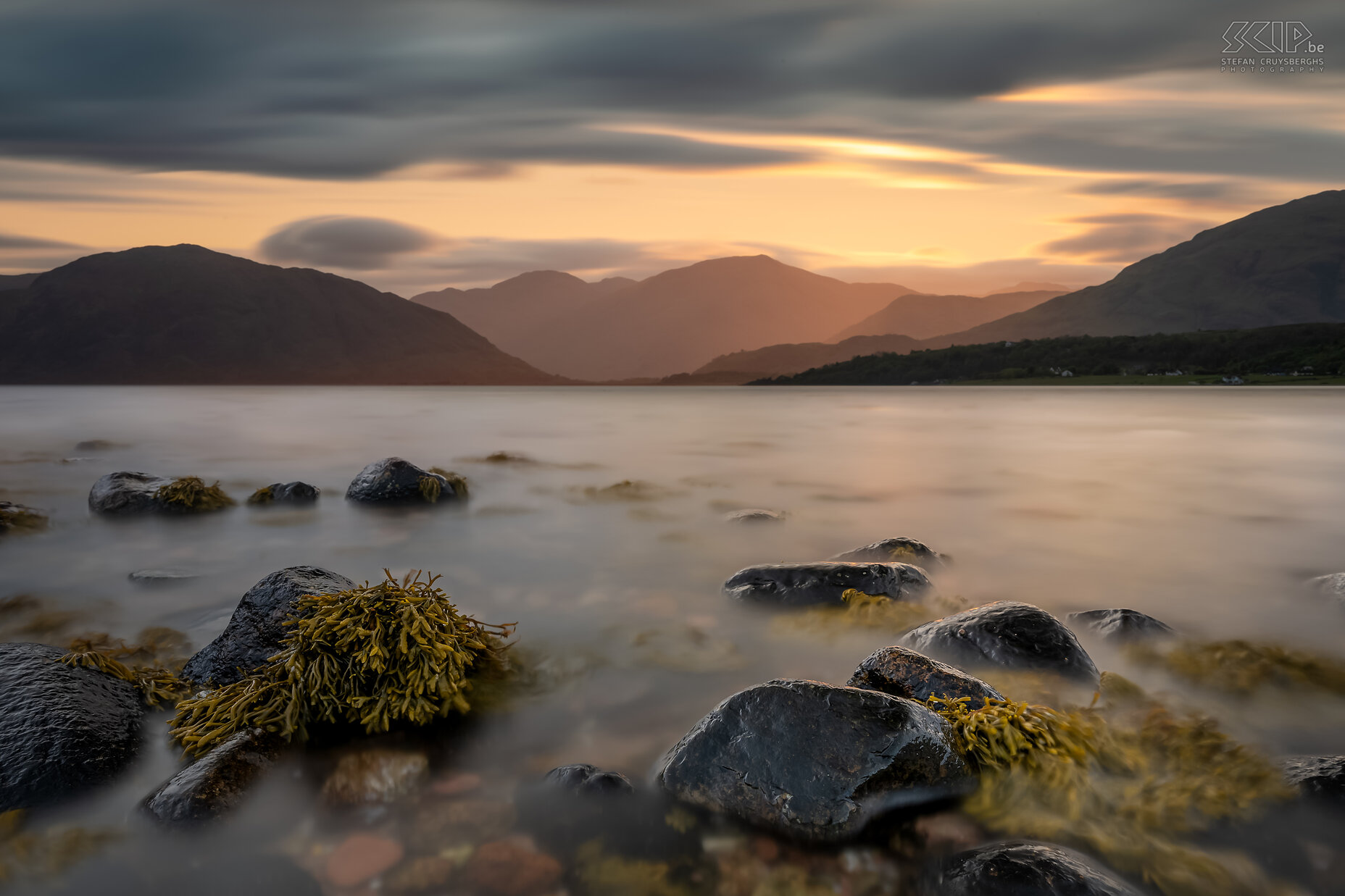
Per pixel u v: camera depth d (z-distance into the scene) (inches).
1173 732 188.7
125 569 374.0
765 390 6510.8
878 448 1095.0
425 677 198.8
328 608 209.8
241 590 335.3
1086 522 528.1
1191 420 1695.4
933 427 1576.0
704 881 139.3
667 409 2539.4
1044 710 184.4
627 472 807.1
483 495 628.1
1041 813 157.2
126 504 509.7
